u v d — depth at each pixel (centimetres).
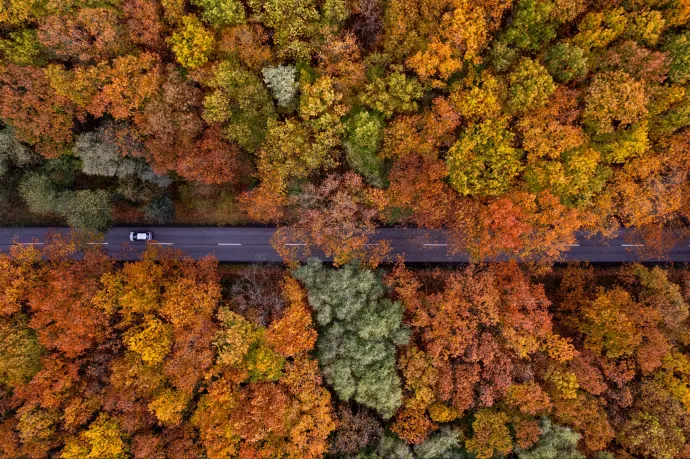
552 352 4084
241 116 3909
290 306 4075
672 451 3956
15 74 3619
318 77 3875
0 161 4006
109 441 3769
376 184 4097
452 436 3925
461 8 3547
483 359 4038
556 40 3884
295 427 3812
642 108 3569
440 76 3647
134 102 3734
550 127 3591
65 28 3625
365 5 3747
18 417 3903
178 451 3878
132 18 3669
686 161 3981
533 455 3894
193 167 3969
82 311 3794
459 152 3709
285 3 3625
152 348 3794
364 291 4069
